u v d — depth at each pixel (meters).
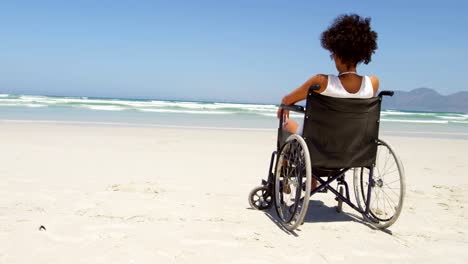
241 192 4.46
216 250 2.63
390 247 2.87
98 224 3.03
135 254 2.50
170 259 2.45
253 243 2.79
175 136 9.97
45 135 8.87
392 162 7.34
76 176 4.87
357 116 3.05
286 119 3.59
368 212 3.43
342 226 3.31
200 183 4.84
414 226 3.39
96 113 18.75
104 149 7.29
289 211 3.38
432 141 11.54
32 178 4.61
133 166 5.76
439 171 6.48
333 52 3.15
